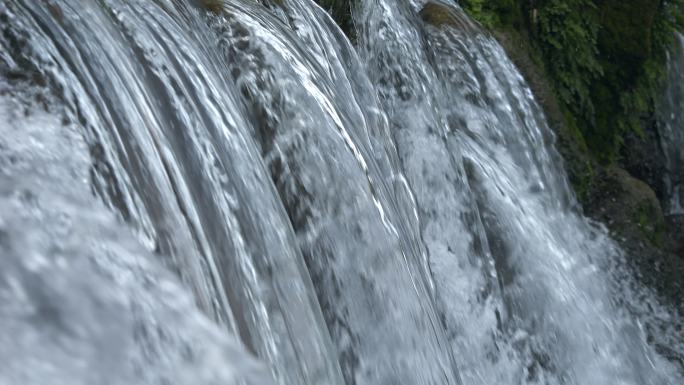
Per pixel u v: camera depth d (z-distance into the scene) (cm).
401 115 973
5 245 317
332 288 683
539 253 1009
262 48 709
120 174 458
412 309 707
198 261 490
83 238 342
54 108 452
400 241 728
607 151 1518
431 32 1104
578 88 1460
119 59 532
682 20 1688
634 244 1226
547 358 958
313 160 693
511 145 1100
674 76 1653
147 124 517
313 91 718
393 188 845
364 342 682
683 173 1667
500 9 1338
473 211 957
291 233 609
